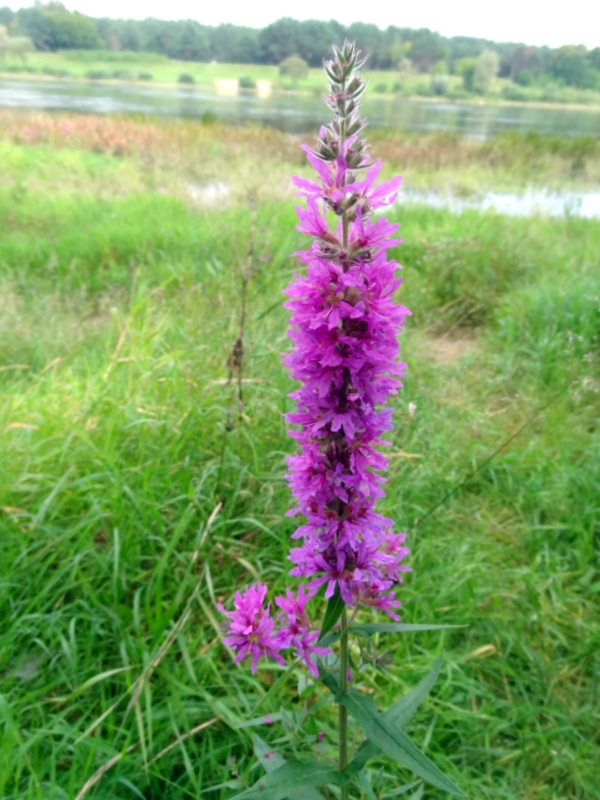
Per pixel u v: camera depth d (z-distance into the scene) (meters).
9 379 4.84
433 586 3.32
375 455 1.69
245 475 3.71
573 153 20.55
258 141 20.41
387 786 2.48
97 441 3.85
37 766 2.34
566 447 4.48
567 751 2.63
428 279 7.25
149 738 2.39
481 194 14.99
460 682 2.86
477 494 4.23
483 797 2.50
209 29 86.69
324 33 80.50
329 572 1.70
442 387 5.19
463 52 81.31
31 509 3.43
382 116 37.59
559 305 6.21
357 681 2.88
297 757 2.39
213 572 3.28
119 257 7.82
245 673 2.86
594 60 66.69
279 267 6.66
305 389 1.59
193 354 4.76
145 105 36.16
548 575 3.49
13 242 7.80
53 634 2.87
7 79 56.34
